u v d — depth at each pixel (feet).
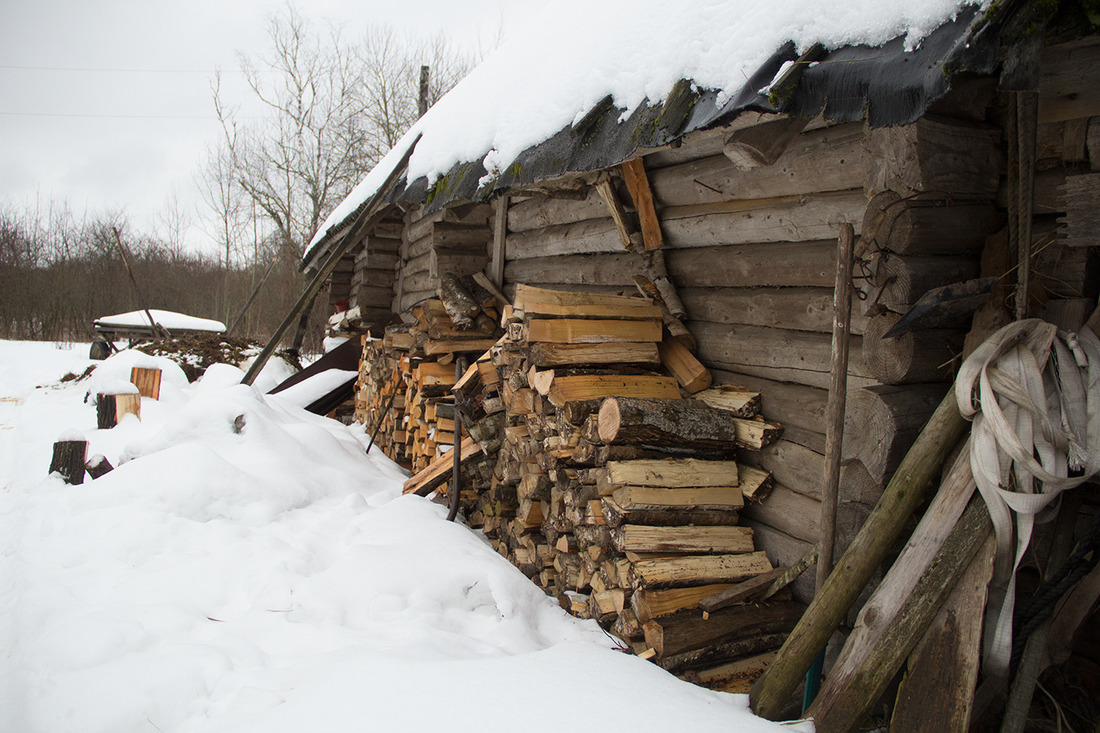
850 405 8.29
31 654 8.88
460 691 7.38
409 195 15.42
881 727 7.75
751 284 11.09
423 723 6.76
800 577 9.94
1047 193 7.47
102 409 20.31
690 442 10.55
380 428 26.25
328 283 39.93
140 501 13.46
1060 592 6.49
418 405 20.42
